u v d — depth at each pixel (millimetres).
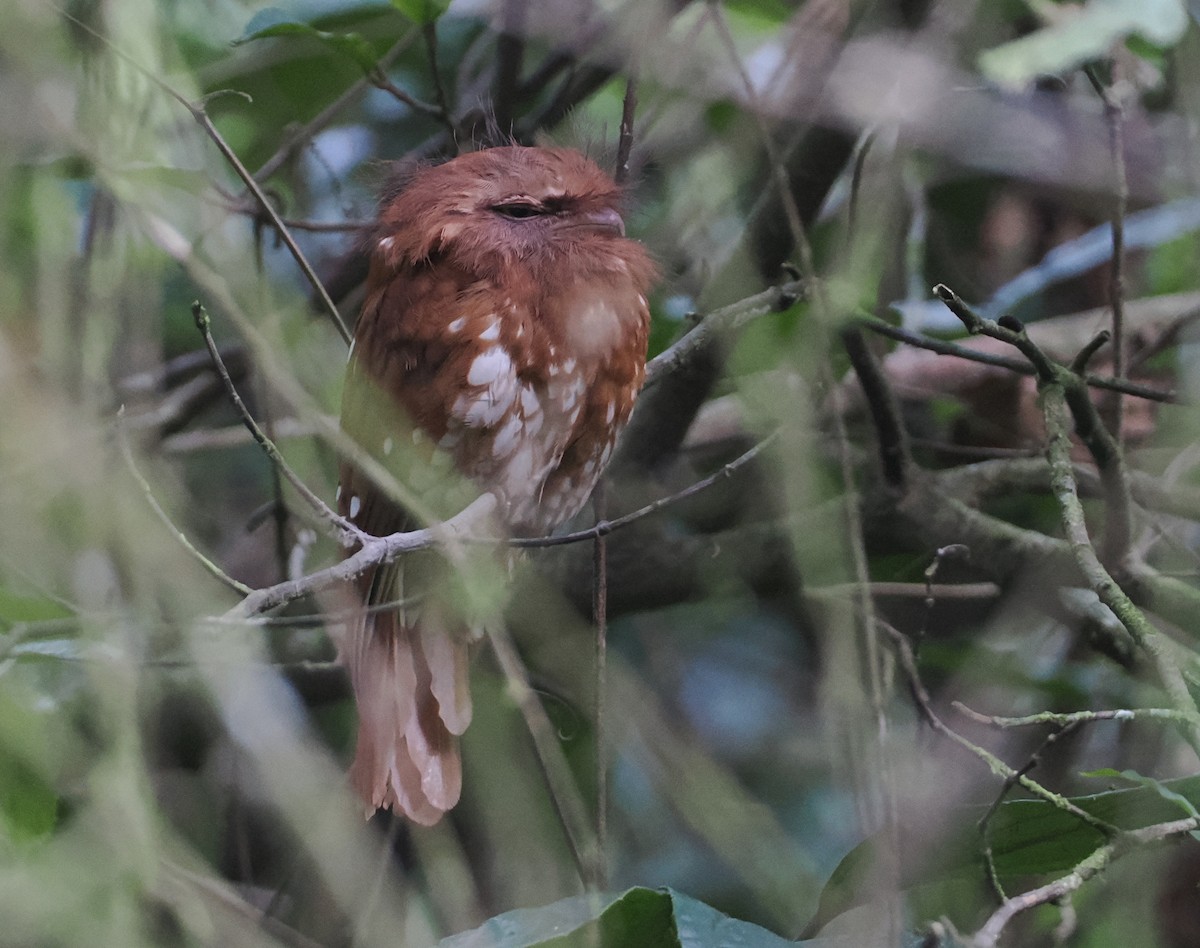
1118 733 7152
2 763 4715
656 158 7527
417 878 7117
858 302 6684
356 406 7012
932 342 6855
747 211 7777
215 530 8844
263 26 7262
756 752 9156
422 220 6977
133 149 6094
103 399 5594
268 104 9016
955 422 9414
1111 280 7750
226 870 7230
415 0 7141
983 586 7875
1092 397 8555
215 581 5844
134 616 4969
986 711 7434
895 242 8039
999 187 8477
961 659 7879
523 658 7973
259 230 6879
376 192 7668
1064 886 4602
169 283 8633
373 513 7027
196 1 8430
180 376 8898
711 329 6816
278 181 8703
